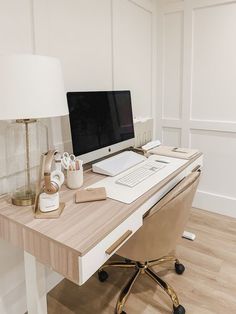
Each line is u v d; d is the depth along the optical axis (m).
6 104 1.02
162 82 2.75
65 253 0.94
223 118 2.50
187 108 2.65
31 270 1.20
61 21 1.59
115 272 1.89
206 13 2.39
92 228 1.03
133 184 1.44
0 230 1.18
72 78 1.73
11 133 1.35
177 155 2.01
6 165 1.36
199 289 1.70
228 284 1.74
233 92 2.41
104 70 2.00
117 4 2.05
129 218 1.16
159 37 2.67
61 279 1.80
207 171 2.68
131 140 2.04
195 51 2.51
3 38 1.30
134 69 2.39
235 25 2.29
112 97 1.81
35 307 1.25
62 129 1.69
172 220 1.32
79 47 1.75
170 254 2.02
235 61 2.35
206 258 1.99
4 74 1.00
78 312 1.56
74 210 1.17
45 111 1.07
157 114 2.84
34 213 1.14
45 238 0.99
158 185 1.44
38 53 1.47
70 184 1.40
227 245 2.15
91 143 1.62
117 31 2.08
